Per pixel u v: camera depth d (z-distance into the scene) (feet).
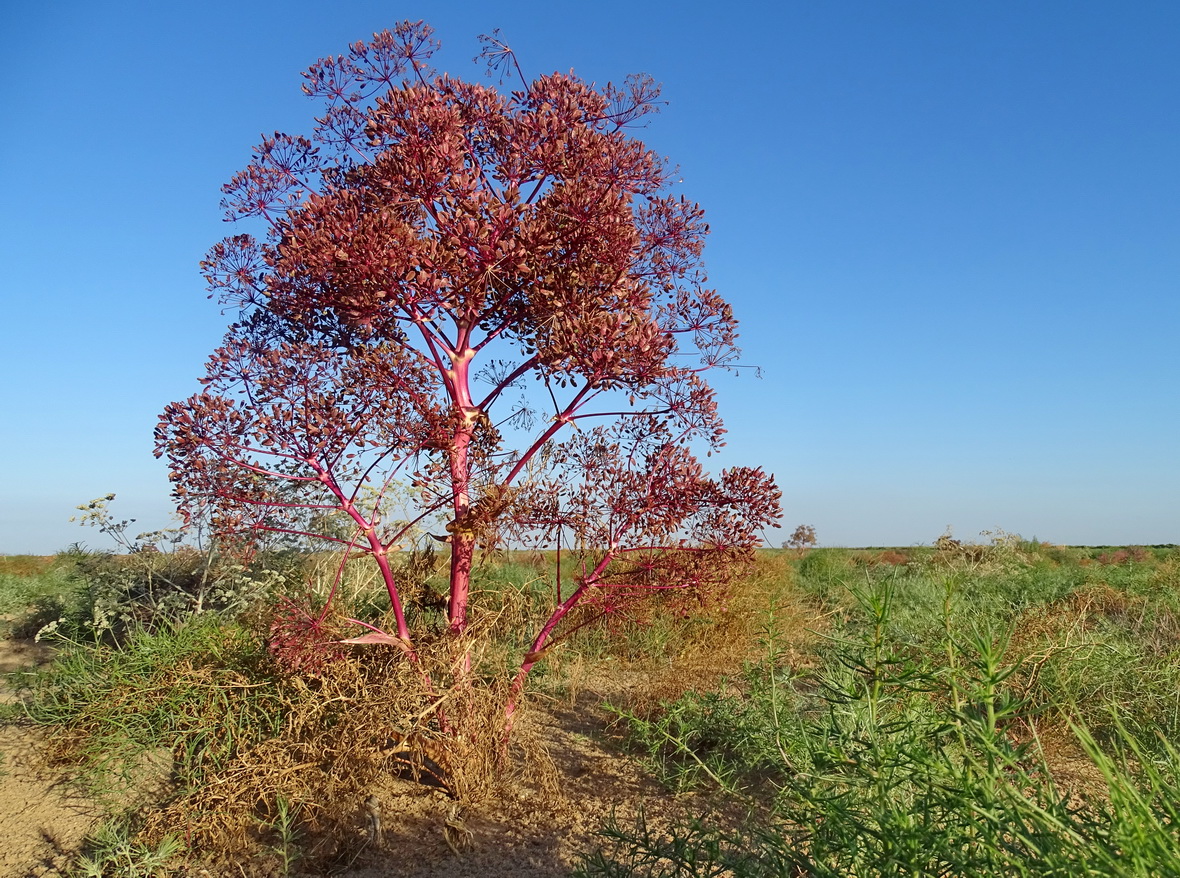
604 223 12.59
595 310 12.90
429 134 12.93
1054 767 11.91
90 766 14.23
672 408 13.96
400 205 13.01
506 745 13.20
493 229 12.50
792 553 47.62
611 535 13.61
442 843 11.27
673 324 14.38
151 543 20.40
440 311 13.79
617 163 13.85
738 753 14.25
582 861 10.16
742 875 7.17
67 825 12.29
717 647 20.61
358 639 12.80
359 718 12.05
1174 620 22.27
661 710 16.06
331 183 14.06
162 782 13.51
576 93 13.71
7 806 12.96
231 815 11.40
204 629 16.75
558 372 13.17
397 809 12.40
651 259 14.76
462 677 12.89
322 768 12.19
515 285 13.12
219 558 20.61
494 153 13.64
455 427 13.53
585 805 12.47
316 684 13.20
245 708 13.50
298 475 13.66
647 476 13.42
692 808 12.11
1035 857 5.00
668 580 13.65
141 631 17.52
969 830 5.80
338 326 14.07
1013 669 6.59
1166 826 5.00
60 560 34.06
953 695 6.67
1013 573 34.60
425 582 14.97
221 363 13.32
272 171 13.99
